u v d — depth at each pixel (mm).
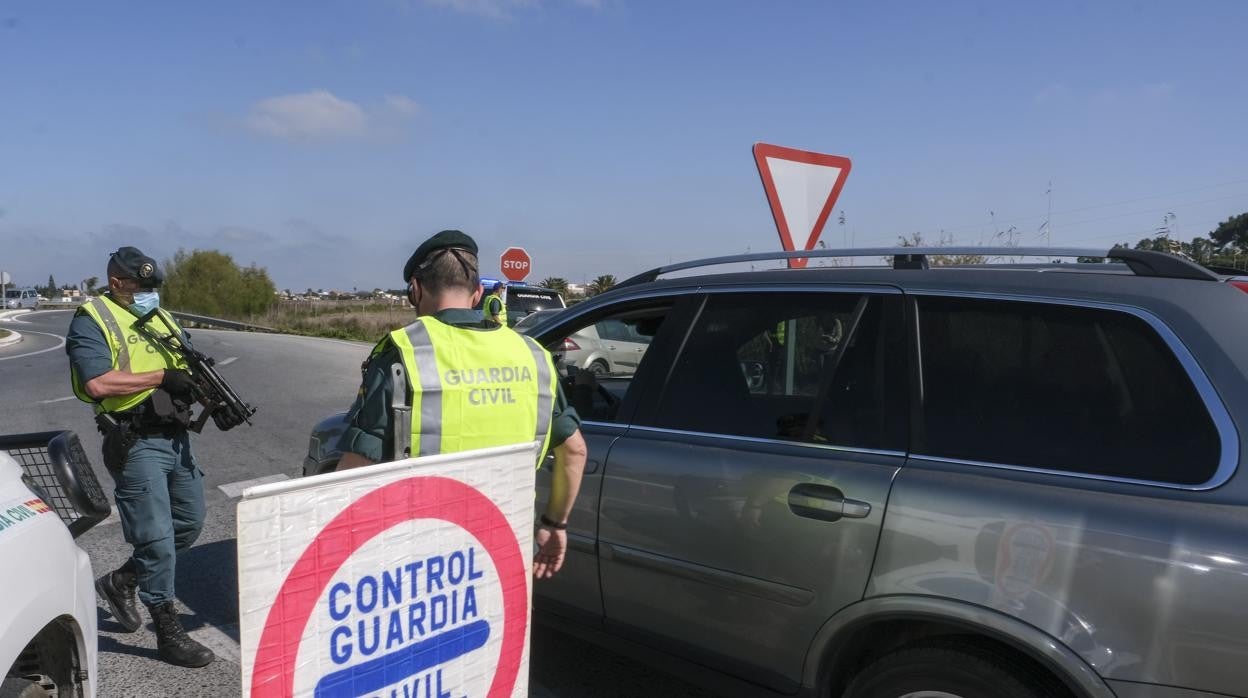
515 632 2182
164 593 3635
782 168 4867
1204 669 1910
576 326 3648
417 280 2301
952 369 2514
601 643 3240
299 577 1692
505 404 2227
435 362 2129
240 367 17000
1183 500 2029
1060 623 2068
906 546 2332
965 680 2227
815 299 2879
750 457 2750
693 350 3129
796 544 2557
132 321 3529
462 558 2023
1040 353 2396
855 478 2482
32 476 2848
